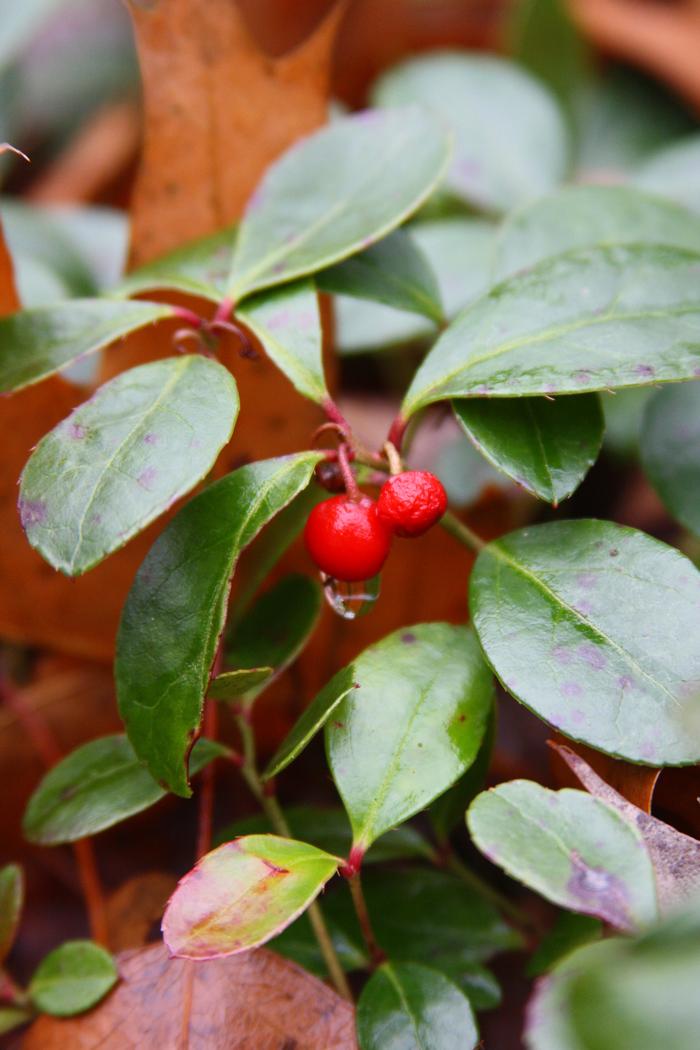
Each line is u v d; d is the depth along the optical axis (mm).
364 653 245
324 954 257
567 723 234
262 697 293
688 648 236
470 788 257
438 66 368
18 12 340
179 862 300
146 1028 245
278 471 241
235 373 279
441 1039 237
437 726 239
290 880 229
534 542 248
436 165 268
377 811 235
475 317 253
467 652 245
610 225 286
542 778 297
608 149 411
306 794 303
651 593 240
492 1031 280
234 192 285
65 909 299
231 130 282
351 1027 240
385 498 239
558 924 253
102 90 456
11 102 420
